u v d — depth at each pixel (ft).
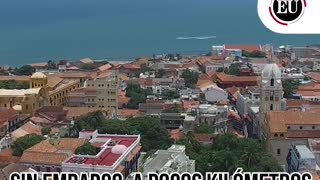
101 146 631.97
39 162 594.24
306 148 646.33
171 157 567.18
